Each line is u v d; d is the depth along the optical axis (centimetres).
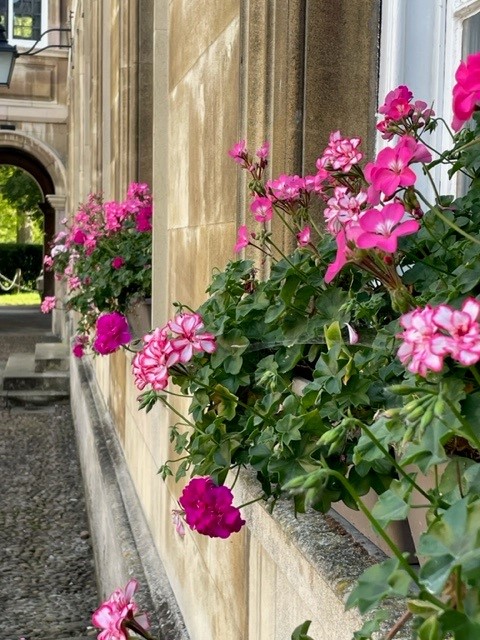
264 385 161
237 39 221
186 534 272
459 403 92
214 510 149
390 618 109
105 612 159
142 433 398
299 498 131
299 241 160
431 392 86
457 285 115
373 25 195
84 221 626
